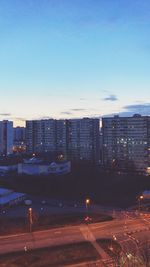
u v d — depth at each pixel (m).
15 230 120.94
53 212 144.38
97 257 98.25
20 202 159.88
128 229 122.81
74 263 94.69
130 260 74.19
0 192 158.50
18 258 98.19
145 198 166.75
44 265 93.62
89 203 160.50
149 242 105.56
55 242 110.38
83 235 116.88
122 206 155.88
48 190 186.12
